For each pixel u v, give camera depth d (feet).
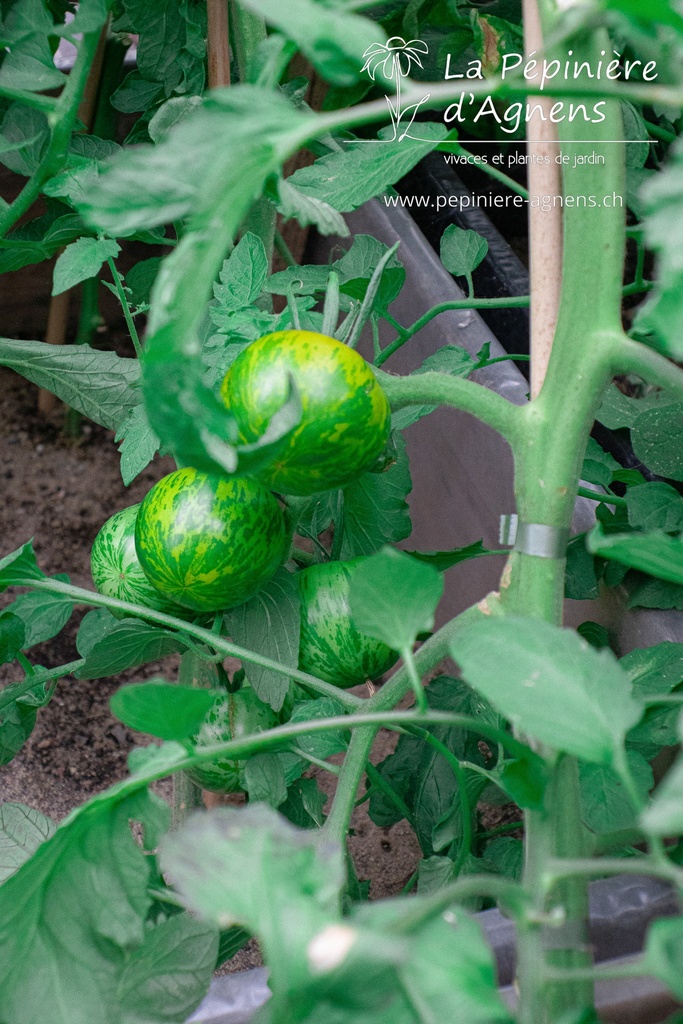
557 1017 1.87
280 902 1.60
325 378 2.07
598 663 1.78
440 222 3.62
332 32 1.61
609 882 2.20
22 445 4.58
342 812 2.13
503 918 2.18
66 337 4.84
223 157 1.64
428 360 2.58
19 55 2.12
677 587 2.63
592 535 1.86
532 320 2.03
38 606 2.52
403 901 1.66
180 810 2.86
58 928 1.88
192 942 2.02
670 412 2.58
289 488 2.15
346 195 2.18
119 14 2.97
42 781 3.47
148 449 2.31
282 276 2.53
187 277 1.63
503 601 2.05
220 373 2.30
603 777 2.06
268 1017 1.67
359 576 1.83
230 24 2.78
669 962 1.61
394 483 2.53
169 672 3.92
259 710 2.48
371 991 1.58
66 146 2.17
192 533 2.24
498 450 3.05
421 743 2.72
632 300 3.99
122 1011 1.96
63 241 2.48
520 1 2.94
